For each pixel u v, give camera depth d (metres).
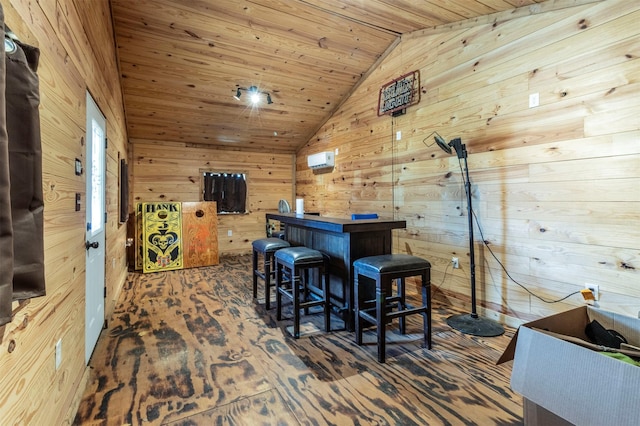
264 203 6.61
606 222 2.14
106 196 2.82
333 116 5.39
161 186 5.70
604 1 2.13
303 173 6.51
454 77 3.21
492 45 2.85
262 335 2.55
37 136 0.97
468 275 3.10
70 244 1.59
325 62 4.24
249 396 1.76
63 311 1.47
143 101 4.57
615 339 1.40
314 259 2.56
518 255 2.66
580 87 2.26
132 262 5.24
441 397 1.75
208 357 2.20
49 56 1.30
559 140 2.38
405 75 3.78
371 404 1.69
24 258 0.93
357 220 2.74
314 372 2.01
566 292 2.35
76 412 1.62
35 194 0.96
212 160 6.12
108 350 2.30
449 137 3.27
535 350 1.18
